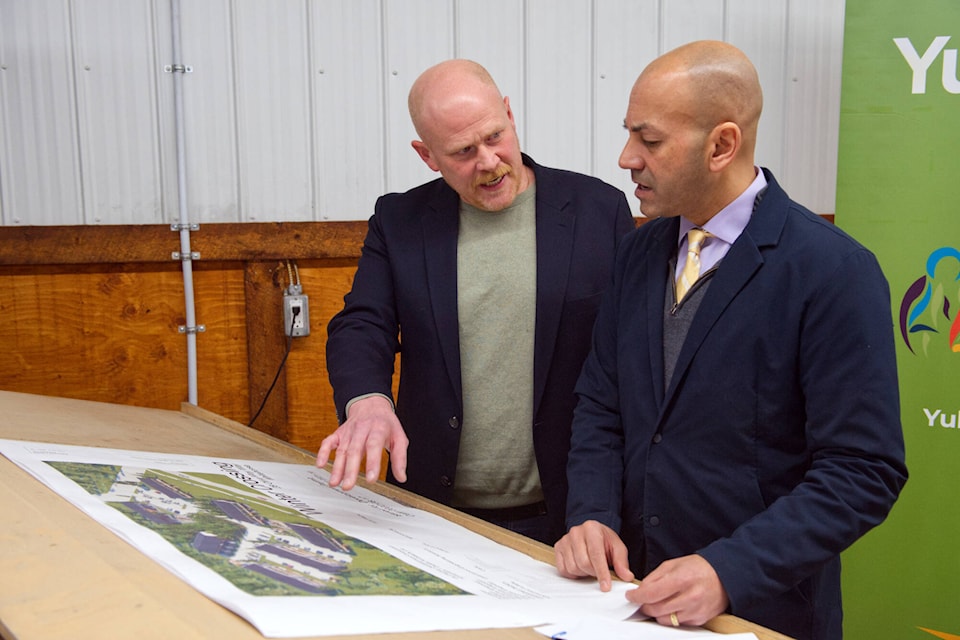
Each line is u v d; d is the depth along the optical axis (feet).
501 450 5.44
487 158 4.94
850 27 7.63
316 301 8.46
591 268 5.42
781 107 9.27
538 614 2.98
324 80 8.25
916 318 7.70
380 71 8.37
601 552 3.57
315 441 8.56
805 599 4.02
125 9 7.79
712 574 3.26
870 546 7.88
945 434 7.72
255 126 8.16
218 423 6.20
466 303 5.41
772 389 3.95
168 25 7.87
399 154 8.51
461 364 5.44
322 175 8.36
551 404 5.40
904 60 7.54
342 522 3.94
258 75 8.11
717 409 4.04
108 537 3.14
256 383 8.34
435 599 2.96
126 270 7.98
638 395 4.34
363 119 8.39
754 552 3.36
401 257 5.53
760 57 9.18
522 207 5.53
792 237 3.94
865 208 7.74
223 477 4.48
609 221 5.56
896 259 7.71
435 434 5.46
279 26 8.10
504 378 5.42
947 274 7.62
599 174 9.01
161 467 4.44
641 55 8.95
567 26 8.73
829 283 3.76
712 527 4.11
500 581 3.36
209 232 8.07
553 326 5.34
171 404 8.22
